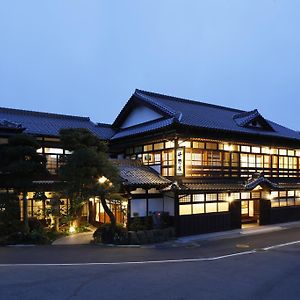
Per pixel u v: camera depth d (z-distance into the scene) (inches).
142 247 685.3
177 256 594.6
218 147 924.0
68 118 1139.9
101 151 774.5
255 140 993.5
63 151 958.4
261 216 1007.6
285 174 1110.4
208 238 789.9
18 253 607.8
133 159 948.0
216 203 894.4
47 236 765.9
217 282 423.8
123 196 778.8
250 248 673.0
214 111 1117.1
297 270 491.5
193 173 856.3
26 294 361.7
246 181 946.1
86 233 843.4
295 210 1115.9
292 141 1098.7
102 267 498.3
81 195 737.6
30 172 729.0
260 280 436.1
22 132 879.1
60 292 370.9
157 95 1059.3
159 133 871.7
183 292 380.8
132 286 399.2
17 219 775.1
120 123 1122.7
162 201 848.3
